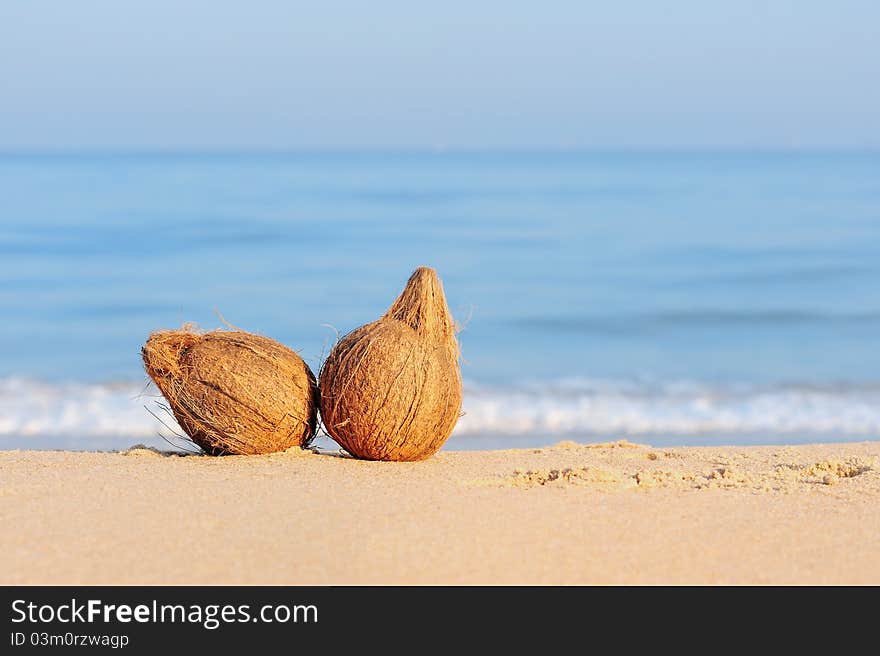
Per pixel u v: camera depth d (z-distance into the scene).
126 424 13.73
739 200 49.22
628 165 92.25
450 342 7.70
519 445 12.62
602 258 31.72
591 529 5.68
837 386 16.95
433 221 40.66
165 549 5.17
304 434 7.61
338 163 97.50
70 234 35.34
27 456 7.59
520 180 66.00
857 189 55.25
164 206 44.53
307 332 22.06
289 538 5.34
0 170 76.50
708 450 8.89
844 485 6.89
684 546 5.46
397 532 5.46
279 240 34.78
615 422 14.36
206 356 7.43
